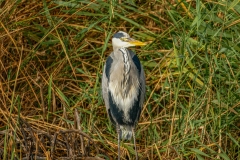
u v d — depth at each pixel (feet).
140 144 37.55
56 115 36.83
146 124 37.65
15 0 40.86
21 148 32.24
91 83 39.32
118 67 35.01
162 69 39.81
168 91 39.09
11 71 39.86
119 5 42.14
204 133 34.37
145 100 38.78
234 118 34.99
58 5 41.60
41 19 42.86
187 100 38.70
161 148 34.99
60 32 42.32
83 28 41.68
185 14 41.55
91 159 31.73
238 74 35.88
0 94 37.96
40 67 41.29
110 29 42.65
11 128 32.42
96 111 39.06
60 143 33.32
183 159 35.19
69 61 38.70
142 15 42.52
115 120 35.47
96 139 35.22
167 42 40.14
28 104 39.09
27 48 42.52
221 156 32.42
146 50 40.37
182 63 35.73
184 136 34.40
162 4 41.98
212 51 36.86
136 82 35.17
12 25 41.42
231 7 37.27
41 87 36.78
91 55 41.75
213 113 34.60
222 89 36.52
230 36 38.19
